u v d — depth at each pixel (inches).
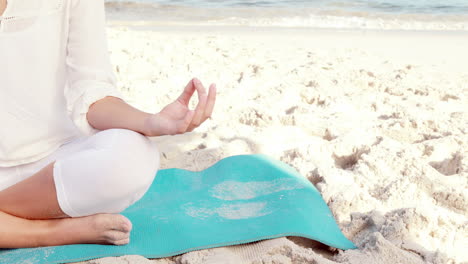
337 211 89.6
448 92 166.6
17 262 70.3
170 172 102.3
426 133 127.1
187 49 230.4
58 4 71.4
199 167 110.4
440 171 110.7
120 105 72.6
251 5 425.7
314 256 73.5
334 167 109.0
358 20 379.2
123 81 178.2
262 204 88.9
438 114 144.5
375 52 244.2
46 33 71.1
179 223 80.9
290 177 97.8
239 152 117.5
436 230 81.3
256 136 126.0
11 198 70.8
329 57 221.0
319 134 131.9
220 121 139.6
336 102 154.7
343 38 290.0
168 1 437.4
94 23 74.8
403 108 149.5
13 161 74.0
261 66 196.1
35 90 72.3
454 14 404.2
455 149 116.0
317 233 78.4
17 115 72.2
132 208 89.0
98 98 72.1
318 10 408.5
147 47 229.5
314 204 88.7
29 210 71.7
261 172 100.7
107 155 67.6
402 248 77.4
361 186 98.6
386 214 86.7
